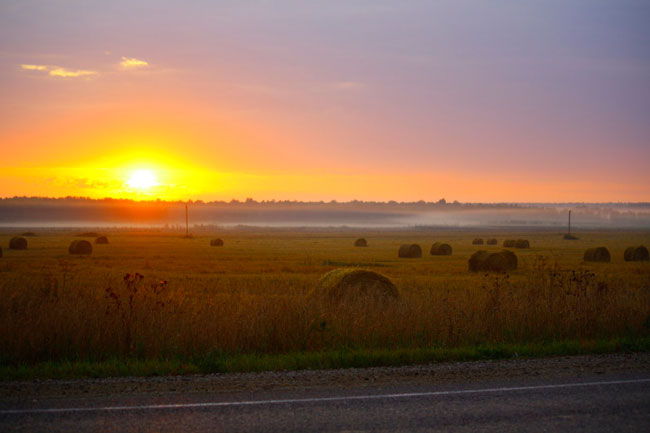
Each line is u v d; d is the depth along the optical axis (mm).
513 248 82250
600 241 114688
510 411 6832
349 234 177750
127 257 53781
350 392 7609
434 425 6363
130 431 6117
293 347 10750
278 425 6336
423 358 9906
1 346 9820
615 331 12227
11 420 6418
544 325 12211
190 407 6938
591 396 7441
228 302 12516
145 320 10758
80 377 8602
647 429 6258
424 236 157250
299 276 32500
